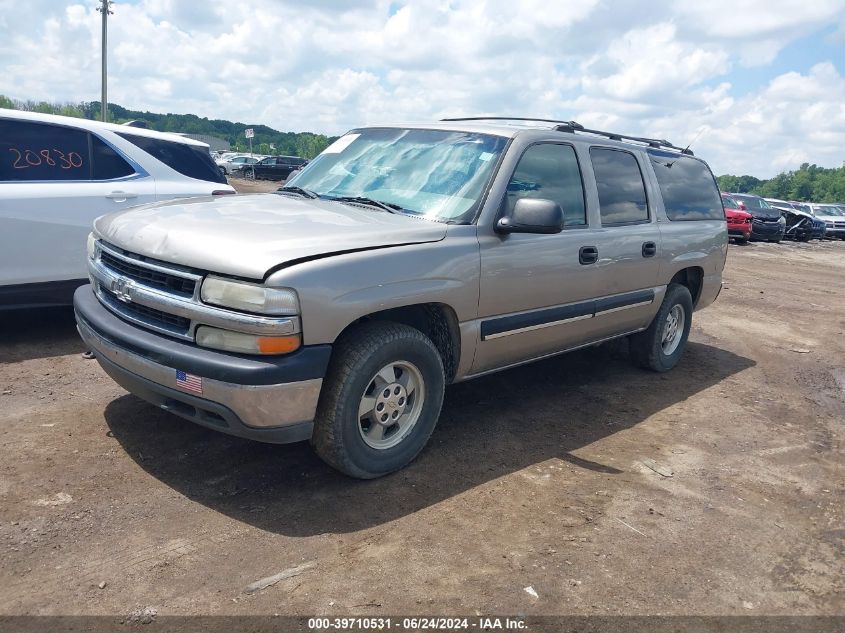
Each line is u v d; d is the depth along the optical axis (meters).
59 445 3.86
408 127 4.86
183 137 6.77
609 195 5.15
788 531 3.59
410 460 3.91
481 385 5.53
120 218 3.93
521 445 4.39
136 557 2.91
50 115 5.86
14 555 2.86
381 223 3.79
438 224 3.92
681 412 5.30
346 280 3.31
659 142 6.27
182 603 2.65
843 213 29.20
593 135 5.30
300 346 3.22
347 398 3.45
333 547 3.09
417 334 3.72
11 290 5.47
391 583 2.87
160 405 3.51
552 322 4.63
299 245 3.31
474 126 4.61
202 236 3.37
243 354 3.17
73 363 5.26
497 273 4.10
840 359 7.54
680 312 6.32
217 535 3.12
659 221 5.68
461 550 3.15
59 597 2.63
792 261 18.42
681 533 3.47
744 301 10.94
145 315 3.52
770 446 4.75
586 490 3.84
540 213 3.91
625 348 6.72
